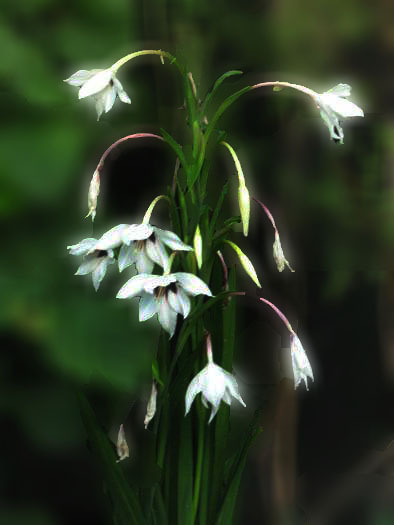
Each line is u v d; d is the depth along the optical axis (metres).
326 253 1.99
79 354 1.88
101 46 1.95
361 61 1.96
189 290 1.56
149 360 1.89
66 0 1.95
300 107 1.96
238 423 1.90
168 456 1.65
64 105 1.94
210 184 1.87
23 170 1.93
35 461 2.11
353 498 2.04
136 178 1.98
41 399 2.01
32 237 1.96
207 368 1.59
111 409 1.85
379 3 1.94
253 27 1.93
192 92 1.61
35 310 1.91
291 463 1.98
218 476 1.66
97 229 1.99
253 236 1.97
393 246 1.98
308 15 1.94
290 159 1.97
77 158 1.95
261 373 1.99
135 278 1.55
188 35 1.91
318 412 2.04
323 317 2.01
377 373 2.03
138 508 1.64
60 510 2.09
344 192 1.98
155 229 1.56
